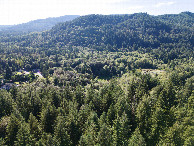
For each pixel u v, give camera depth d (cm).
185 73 14250
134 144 4059
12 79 16062
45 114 6122
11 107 7619
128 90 8331
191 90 8056
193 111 5497
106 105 7181
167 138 4328
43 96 8775
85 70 18562
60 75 15588
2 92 9238
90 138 4362
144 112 5594
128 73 17925
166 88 7019
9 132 5350
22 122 5794
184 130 4647
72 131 5462
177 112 5356
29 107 7562
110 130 4941
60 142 4734
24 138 4628
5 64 18975
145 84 8619
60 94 9519
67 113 7025
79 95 8419
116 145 4662
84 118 6159
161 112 5241
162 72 17250
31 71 18325
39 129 5741
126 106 6162
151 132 4966
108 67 19225
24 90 11338
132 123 6131
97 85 13250
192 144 4128
